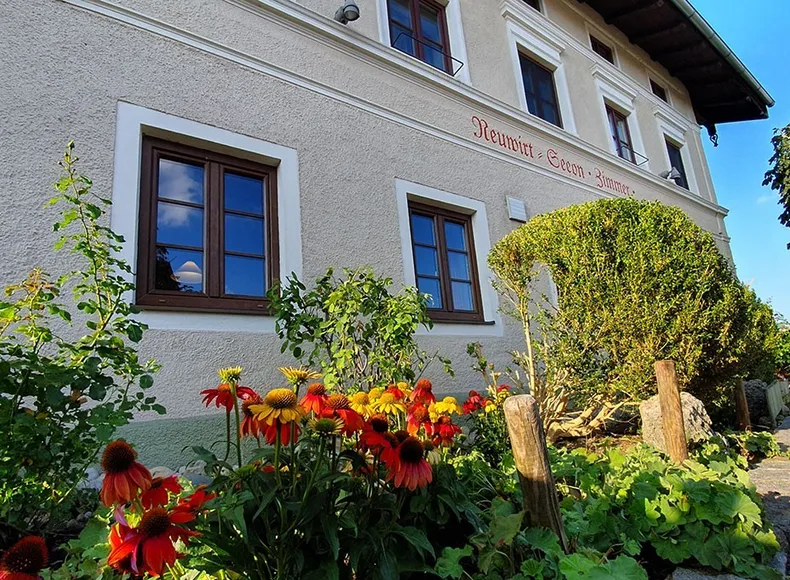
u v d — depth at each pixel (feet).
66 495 6.55
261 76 14.43
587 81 29.43
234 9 14.29
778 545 7.15
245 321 12.50
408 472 5.17
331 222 14.96
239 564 4.66
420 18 21.17
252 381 12.23
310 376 6.29
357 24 17.69
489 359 18.01
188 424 10.96
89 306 7.32
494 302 19.07
